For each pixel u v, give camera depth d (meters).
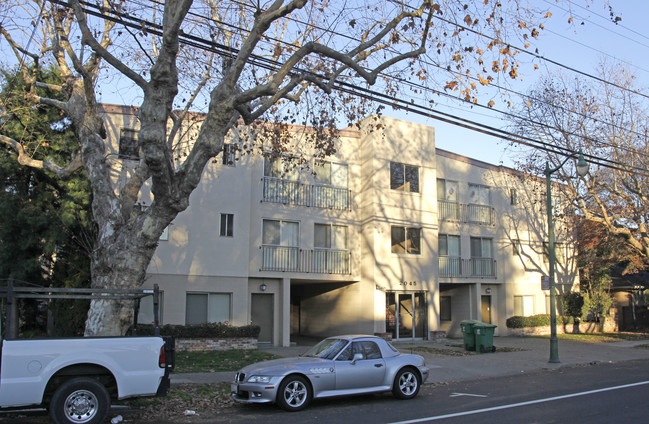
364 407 10.06
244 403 10.46
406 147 23.80
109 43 13.05
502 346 21.75
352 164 23.34
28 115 15.93
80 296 8.95
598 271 29.67
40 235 15.95
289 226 21.44
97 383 7.93
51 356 7.76
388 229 22.69
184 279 18.86
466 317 26.52
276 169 21.39
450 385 13.23
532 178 26.83
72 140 16.61
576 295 28.80
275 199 21.16
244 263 19.94
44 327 17.89
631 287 31.22
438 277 24.38
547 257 29.28
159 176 9.82
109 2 11.83
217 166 19.89
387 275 22.38
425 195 24.09
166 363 8.67
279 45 13.21
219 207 19.73
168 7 10.11
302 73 12.31
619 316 32.94
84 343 8.01
